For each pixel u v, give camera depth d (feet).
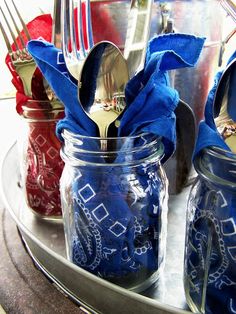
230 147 0.72
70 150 0.90
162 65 0.85
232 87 0.71
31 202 1.29
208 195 0.81
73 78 0.91
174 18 1.18
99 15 1.18
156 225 0.96
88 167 0.88
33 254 1.09
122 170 0.89
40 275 1.05
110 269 0.93
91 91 0.84
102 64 0.82
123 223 0.90
